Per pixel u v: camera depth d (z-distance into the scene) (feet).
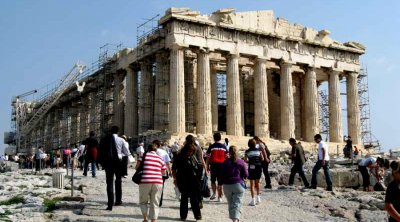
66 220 62.44
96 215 65.46
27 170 171.94
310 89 246.68
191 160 64.54
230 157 61.26
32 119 324.60
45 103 323.37
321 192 90.84
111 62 254.47
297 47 243.60
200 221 63.98
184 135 199.52
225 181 60.64
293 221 67.87
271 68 257.55
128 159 74.79
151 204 58.90
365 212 74.74
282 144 219.41
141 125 223.30
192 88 237.45
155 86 226.79
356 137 257.34
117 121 248.32
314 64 247.91
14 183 102.53
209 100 213.05
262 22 234.38
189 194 64.13
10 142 363.35
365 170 105.29
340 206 79.71
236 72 222.28
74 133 310.24
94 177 115.14
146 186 58.54
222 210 72.79
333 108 252.62
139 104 232.32
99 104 272.72
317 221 68.49
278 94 265.75
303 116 265.34
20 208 70.64
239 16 227.20
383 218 71.05
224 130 268.41
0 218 62.95
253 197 78.79
